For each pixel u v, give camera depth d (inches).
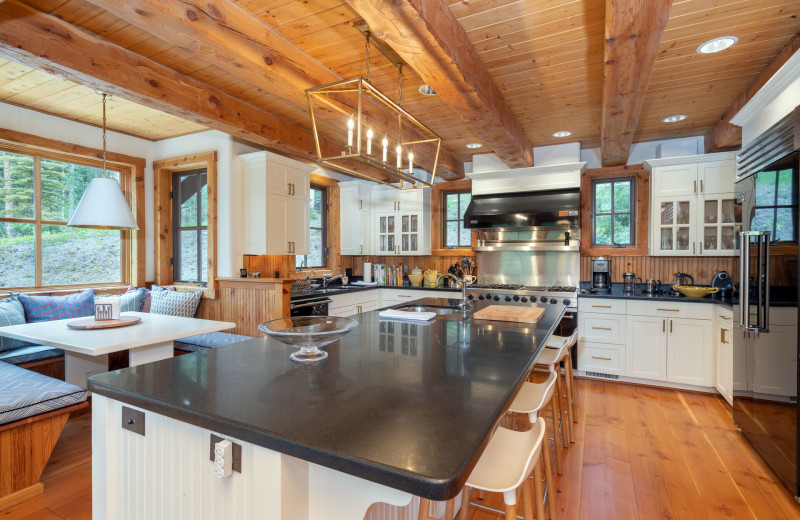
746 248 105.9
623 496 86.9
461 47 89.0
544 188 181.3
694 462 100.7
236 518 42.7
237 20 84.0
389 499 38.4
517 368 58.0
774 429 92.5
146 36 95.1
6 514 78.7
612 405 139.1
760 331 98.7
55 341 91.7
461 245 220.8
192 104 116.1
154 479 49.7
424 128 100.1
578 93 124.9
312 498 42.1
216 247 164.7
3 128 132.0
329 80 110.1
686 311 150.3
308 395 47.0
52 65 87.4
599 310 164.7
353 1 63.8
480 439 36.1
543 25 88.9
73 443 108.5
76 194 156.7
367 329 87.7
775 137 94.9
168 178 180.2
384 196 225.0
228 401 45.2
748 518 79.7
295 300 158.4
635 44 79.5
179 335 101.7
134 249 171.5
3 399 81.4
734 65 107.3
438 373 55.6
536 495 62.0
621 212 185.5
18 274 140.3
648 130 162.4
